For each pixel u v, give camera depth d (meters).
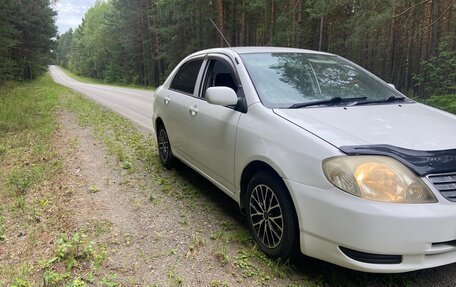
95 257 3.30
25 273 3.19
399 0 20.64
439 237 2.50
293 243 3.01
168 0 38.34
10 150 8.44
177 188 5.15
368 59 32.81
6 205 5.09
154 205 4.54
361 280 3.03
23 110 13.17
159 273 3.09
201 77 4.77
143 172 5.88
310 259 3.22
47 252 3.55
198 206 4.52
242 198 3.73
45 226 4.20
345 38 32.09
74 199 4.77
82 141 8.23
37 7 31.81
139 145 7.71
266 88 3.71
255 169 3.51
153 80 53.81
